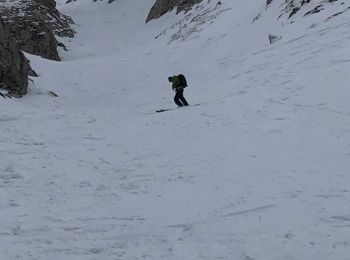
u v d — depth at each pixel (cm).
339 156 967
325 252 542
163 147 1172
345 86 1463
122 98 2289
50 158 1059
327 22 2202
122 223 676
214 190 819
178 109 1619
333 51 1827
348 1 2272
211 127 1312
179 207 745
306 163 935
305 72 1706
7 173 918
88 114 1742
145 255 549
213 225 649
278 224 634
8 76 1859
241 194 783
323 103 1373
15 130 1337
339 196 743
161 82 2539
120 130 1420
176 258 540
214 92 1875
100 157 1097
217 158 1030
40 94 2039
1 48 1858
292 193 767
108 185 871
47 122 1502
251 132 1209
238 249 561
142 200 790
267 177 867
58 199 779
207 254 550
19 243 571
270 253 544
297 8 2517
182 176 919
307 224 627
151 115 1598
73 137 1320
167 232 633
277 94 1551
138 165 1021
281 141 1102
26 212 701
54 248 563
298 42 2136
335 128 1154
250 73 1984
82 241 595
